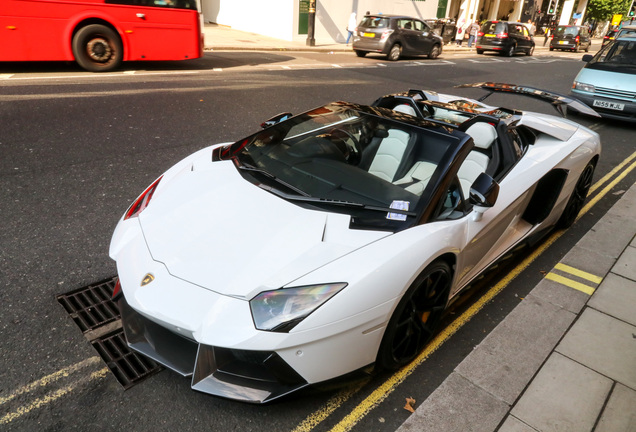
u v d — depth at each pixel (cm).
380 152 302
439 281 275
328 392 253
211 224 251
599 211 535
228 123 705
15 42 891
